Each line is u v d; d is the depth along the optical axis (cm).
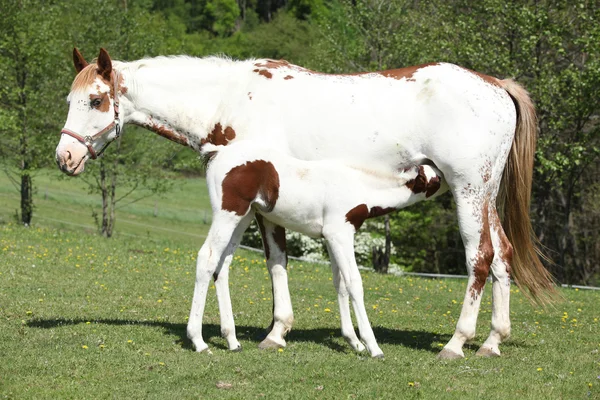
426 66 743
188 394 587
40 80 2600
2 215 3247
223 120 750
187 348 749
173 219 3784
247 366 669
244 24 7125
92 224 3312
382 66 2206
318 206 720
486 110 729
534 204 2438
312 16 5791
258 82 746
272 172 717
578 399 592
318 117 723
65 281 1194
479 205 733
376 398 582
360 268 2123
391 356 729
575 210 2539
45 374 632
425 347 805
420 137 723
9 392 579
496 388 620
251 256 2012
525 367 702
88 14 2555
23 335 776
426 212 2462
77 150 753
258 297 1159
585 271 2598
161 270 1429
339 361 692
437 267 2589
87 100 752
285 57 5409
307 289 1305
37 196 3884
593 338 886
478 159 723
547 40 1948
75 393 584
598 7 1991
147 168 2530
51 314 912
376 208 731
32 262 1370
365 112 721
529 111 769
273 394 588
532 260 789
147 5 5578
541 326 984
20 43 2527
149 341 777
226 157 720
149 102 766
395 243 2642
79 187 4319
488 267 737
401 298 1273
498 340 760
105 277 1274
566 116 1969
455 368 681
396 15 2202
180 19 6675
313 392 594
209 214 4025
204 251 722
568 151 1989
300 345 785
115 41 2550
